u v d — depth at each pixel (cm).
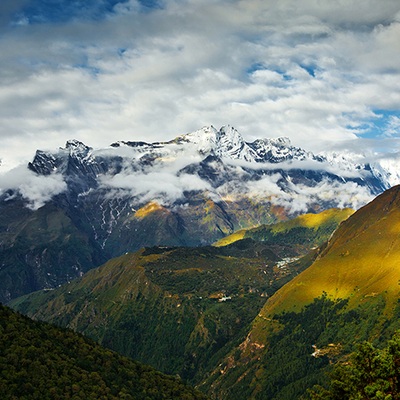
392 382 8788
